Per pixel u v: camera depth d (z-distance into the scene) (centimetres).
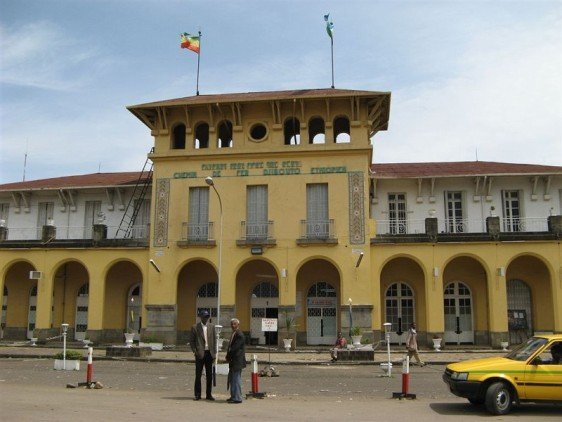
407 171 3353
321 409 1223
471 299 3155
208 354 1344
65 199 3531
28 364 2280
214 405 1248
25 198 3559
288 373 2041
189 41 3519
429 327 2866
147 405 1222
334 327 3106
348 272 2914
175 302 3014
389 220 3222
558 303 2827
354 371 2120
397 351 2781
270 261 2966
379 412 1191
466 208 3253
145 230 3372
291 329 2889
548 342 1239
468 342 3123
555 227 2884
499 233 2906
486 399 1186
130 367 2206
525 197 3228
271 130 3080
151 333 2988
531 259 3139
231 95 3275
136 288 3394
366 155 3005
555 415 1189
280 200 3019
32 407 1149
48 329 3152
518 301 3150
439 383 1775
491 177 3219
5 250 3241
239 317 3155
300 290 3142
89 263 3144
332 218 2966
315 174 3019
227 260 2992
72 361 2056
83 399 1295
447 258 2916
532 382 1197
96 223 3491
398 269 3180
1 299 3244
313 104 3067
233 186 3066
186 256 3031
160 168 3136
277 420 1057
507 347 2830
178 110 3147
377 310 2895
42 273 3178
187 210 3073
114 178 3641
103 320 3209
